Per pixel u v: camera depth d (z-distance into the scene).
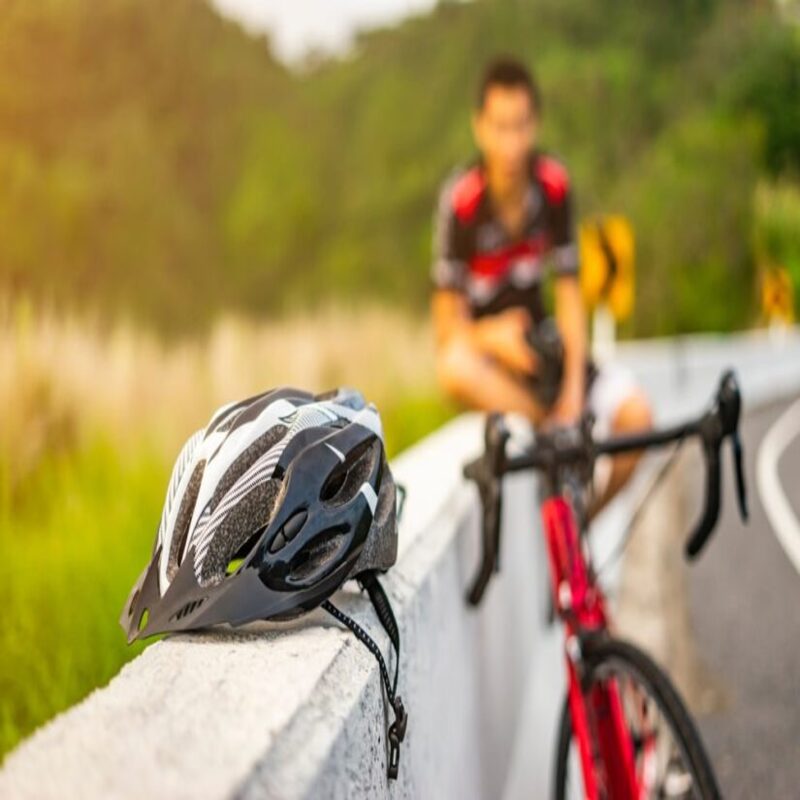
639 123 67.50
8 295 6.10
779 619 5.91
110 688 1.27
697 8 77.62
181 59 57.94
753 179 55.94
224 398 7.81
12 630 3.52
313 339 11.15
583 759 2.61
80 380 6.15
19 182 37.75
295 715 1.17
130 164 46.03
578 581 2.73
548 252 4.61
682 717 2.19
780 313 45.22
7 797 0.95
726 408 2.51
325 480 1.66
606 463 4.59
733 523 8.77
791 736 4.19
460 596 2.65
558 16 76.06
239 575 1.58
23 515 4.90
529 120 4.39
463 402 4.60
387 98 70.19
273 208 64.38
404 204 65.56
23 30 40.34
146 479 5.77
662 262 51.97
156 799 0.93
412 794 1.79
